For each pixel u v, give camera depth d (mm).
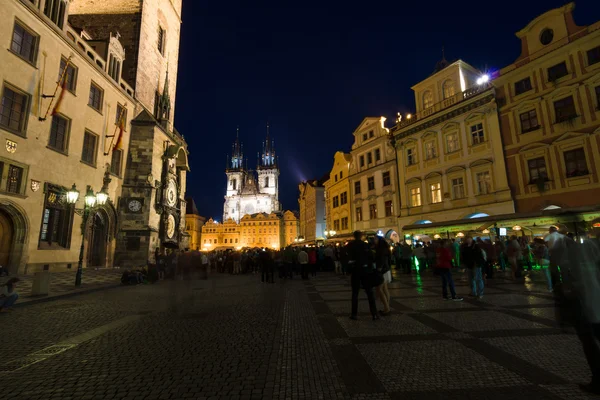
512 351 5449
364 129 39625
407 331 6898
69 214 23156
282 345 6160
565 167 21828
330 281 18188
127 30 35188
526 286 13195
